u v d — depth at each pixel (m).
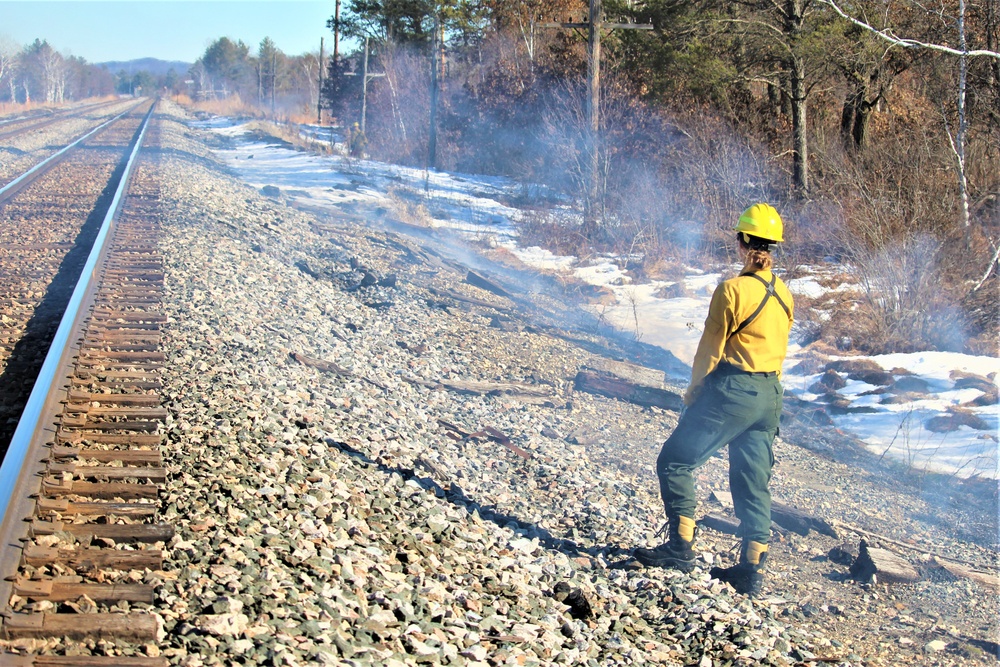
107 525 4.04
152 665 3.03
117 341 7.43
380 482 5.52
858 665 4.14
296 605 3.61
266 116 64.06
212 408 5.99
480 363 9.77
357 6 47.56
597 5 18.05
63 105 87.12
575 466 6.90
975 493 6.84
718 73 20.66
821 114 22.84
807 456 7.81
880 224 13.06
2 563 3.57
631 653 3.98
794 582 5.31
